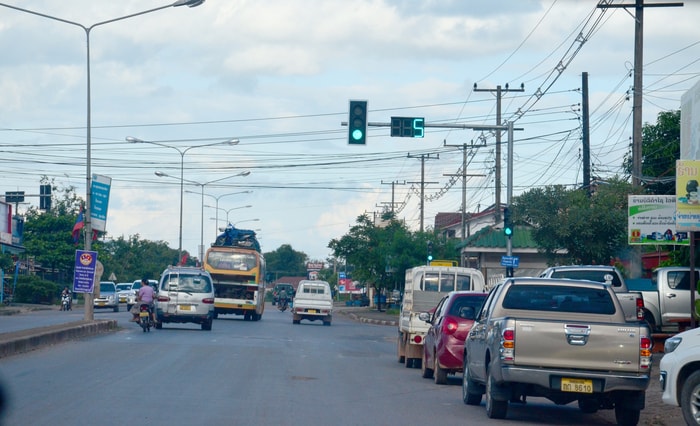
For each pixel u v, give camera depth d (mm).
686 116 27734
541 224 33094
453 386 18516
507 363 12469
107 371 17750
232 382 16484
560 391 12445
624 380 12367
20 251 79188
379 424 12164
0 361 19500
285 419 12180
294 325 46219
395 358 25906
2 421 11297
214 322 45219
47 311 60688
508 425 12828
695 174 18328
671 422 13289
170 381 16250
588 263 33250
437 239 67750
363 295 103188
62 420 11453
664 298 25531
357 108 26453
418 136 27688
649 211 28562
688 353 11938
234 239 52875
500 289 14047
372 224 75250
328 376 18766
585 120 39438
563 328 12430
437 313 20219
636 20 29094
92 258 33062
